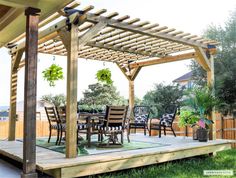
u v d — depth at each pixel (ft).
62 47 23.31
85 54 26.35
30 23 12.64
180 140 21.98
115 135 18.39
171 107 45.11
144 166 16.93
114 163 14.20
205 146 19.35
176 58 26.00
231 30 31.99
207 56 22.48
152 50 25.40
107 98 63.52
